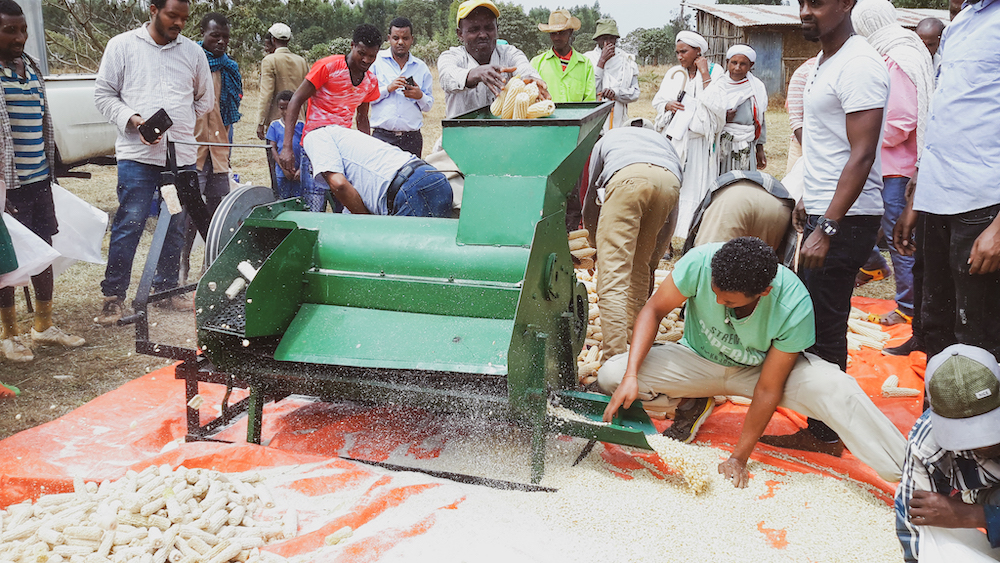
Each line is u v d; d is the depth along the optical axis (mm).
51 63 20344
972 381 2143
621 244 4160
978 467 2328
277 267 3436
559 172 3498
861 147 3365
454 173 5340
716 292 3049
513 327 3021
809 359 3375
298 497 3168
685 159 7488
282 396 4207
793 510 3096
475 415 3389
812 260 3529
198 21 20250
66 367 4859
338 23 63938
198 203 4348
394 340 3422
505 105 3879
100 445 3738
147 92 5512
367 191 4340
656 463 3486
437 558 2729
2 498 3186
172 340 5230
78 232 5438
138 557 2598
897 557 2805
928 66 5012
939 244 3576
